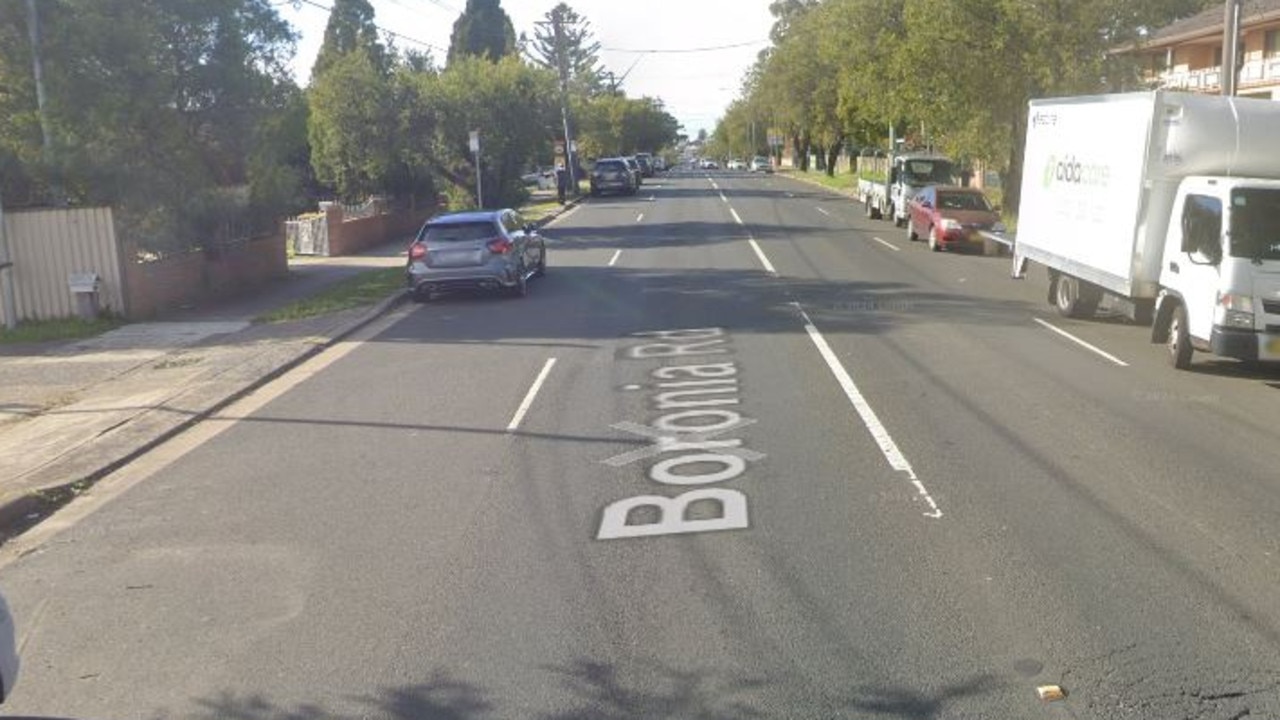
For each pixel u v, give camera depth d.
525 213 45.09
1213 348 12.17
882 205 38.31
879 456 9.20
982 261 25.45
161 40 20.39
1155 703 5.00
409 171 40.19
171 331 17.53
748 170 117.88
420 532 7.70
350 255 30.61
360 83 38.12
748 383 12.22
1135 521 7.48
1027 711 4.96
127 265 18.58
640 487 8.56
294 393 12.91
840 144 77.19
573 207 50.72
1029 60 30.00
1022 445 9.47
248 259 23.17
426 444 10.19
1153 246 14.11
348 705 5.28
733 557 6.98
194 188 20.86
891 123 41.75
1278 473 8.60
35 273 18.39
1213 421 10.33
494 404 11.70
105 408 12.23
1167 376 12.48
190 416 11.69
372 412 11.62
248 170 23.02
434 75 40.72
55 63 18.36
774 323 16.38
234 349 15.73
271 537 7.77
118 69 19.08
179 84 20.98
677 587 6.52
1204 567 6.63
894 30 37.41
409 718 5.13
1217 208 12.55
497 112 40.06
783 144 137.75
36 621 6.49
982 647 5.61
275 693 5.43
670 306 18.56
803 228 35.25
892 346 14.33
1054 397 11.34
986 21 30.81
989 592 6.30
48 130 18.41
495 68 41.72
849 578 6.57
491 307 19.55
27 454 10.36
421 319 18.53
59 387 13.54
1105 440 9.63
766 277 22.30
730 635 5.85
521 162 42.28
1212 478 8.47
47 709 5.36
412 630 6.08
